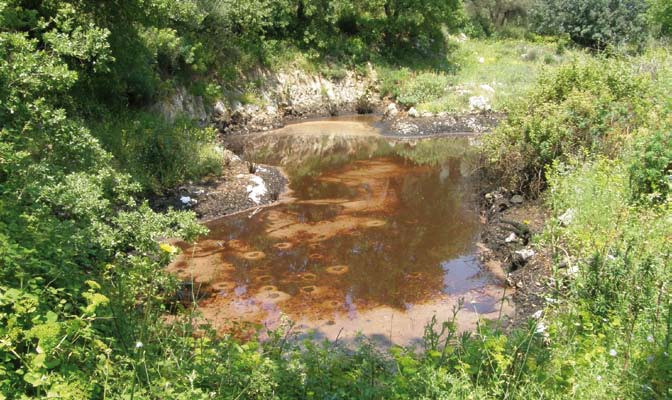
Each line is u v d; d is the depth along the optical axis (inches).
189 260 316.8
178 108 625.0
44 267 151.5
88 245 200.1
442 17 999.0
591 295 192.1
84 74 403.2
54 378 112.3
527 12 1316.4
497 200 386.0
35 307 125.6
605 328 164.6
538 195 361.4
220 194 409.1
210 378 137.4
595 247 207.6
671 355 132.0
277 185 460.1
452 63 988.6
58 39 285.4
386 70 896.9
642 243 196.4
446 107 761.6
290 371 148.4
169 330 161.9
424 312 260.4
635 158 283.3
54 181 220.1
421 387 138.3
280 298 273.6
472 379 145.3
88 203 211.8
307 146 636.1
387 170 523.8
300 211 403.9
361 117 816.3
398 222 382.3
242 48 771.4
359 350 176.1
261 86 778.2
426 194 444.5
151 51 556.1
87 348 130.1
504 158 401.1
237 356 149.5
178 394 120.7
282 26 842.8
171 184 406.0
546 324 194.7
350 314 258.2
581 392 130.0
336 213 400.5
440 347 190.2
